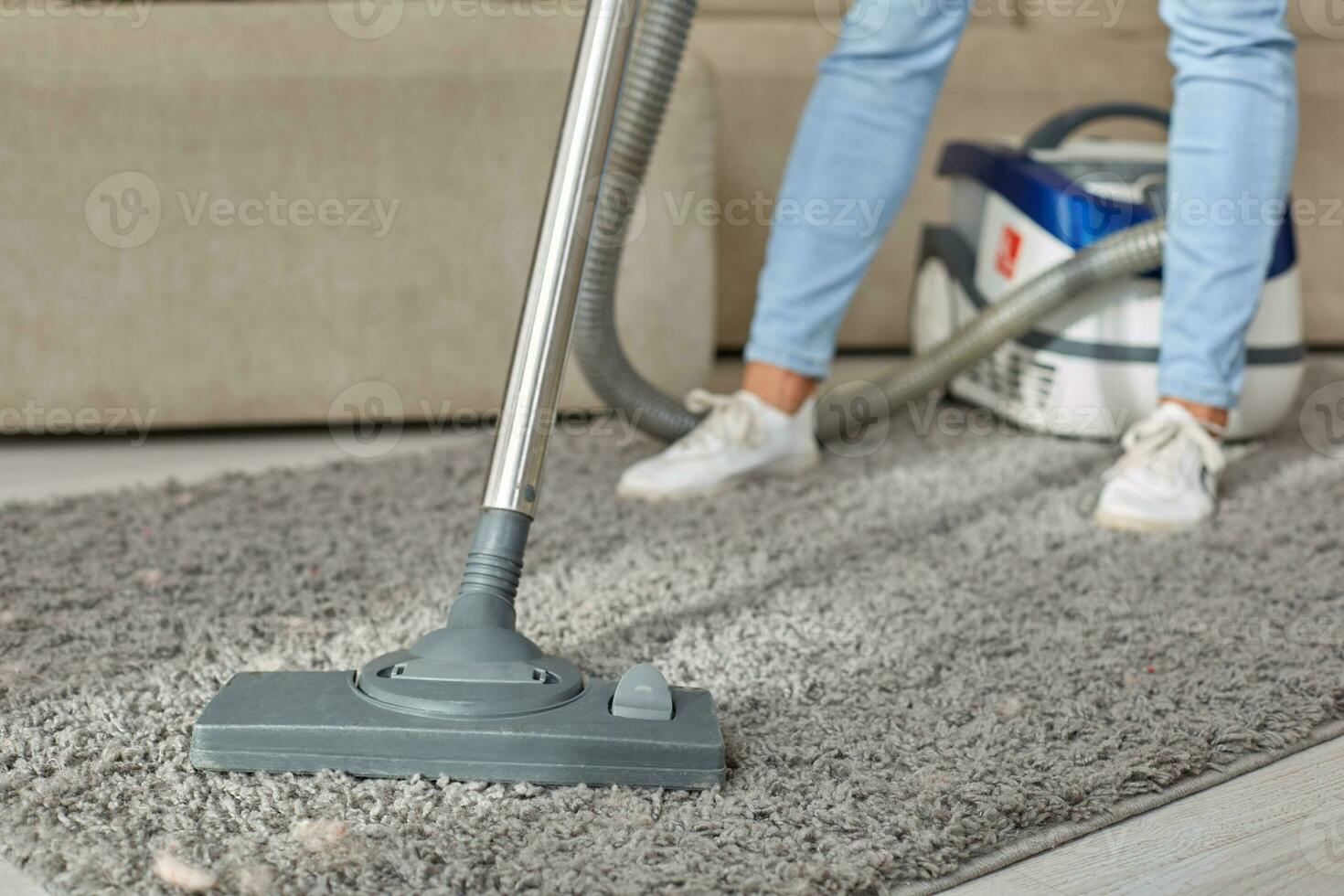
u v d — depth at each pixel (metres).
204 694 0.78
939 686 0.83
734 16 2.05
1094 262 1.39
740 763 0.71
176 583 0.98
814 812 0.65
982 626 0.93
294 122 1.43
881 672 0.85
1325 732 0.77
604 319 1.30
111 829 0.62
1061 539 1.14
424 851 0.61
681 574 1.04
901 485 1.32
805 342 1.31
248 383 1.48
